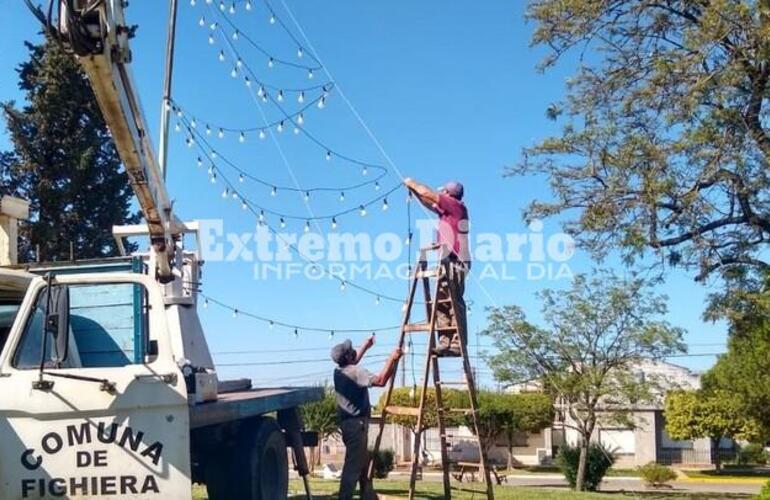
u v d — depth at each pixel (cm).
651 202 1427
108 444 594
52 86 2592
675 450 4828
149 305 648
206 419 675
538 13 1593
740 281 1511
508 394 4016
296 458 994
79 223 2622
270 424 869
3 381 591
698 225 1480
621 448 4747
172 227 859
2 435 584
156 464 597
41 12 591
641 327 2516
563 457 2669
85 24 599
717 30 1359
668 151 1430
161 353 624
